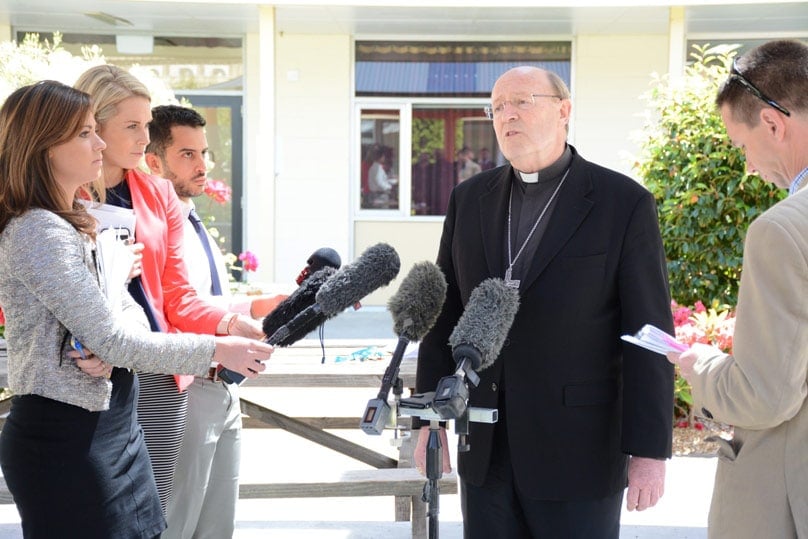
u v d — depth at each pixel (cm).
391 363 204
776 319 179
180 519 275
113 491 214
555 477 238
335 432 566
